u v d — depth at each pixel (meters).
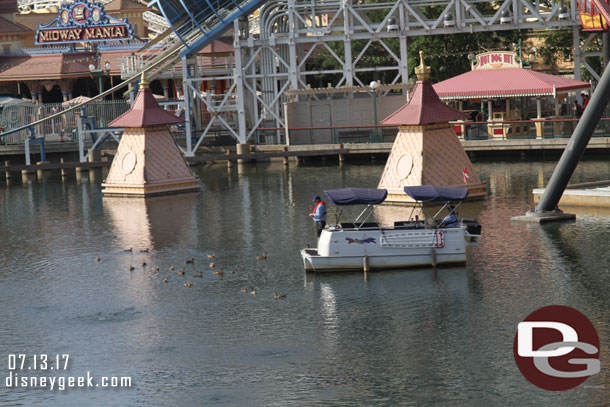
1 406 28.28
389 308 35.41
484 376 28.83
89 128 92.38
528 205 54.09
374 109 80.31
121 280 41.31
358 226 42.00
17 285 41.22
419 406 26.95
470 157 78.44
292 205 58.44
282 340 32.53
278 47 86.06
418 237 40.59
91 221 56.41
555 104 76.69
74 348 32.69
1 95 117.50
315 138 83.62
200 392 28.50
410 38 97.12
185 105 84.00
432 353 30.73
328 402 27.42
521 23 79.81
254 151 84.25
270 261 43.50
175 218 56.03
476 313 34.31
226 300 37.47
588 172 65.31
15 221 57.62
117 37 108.88
